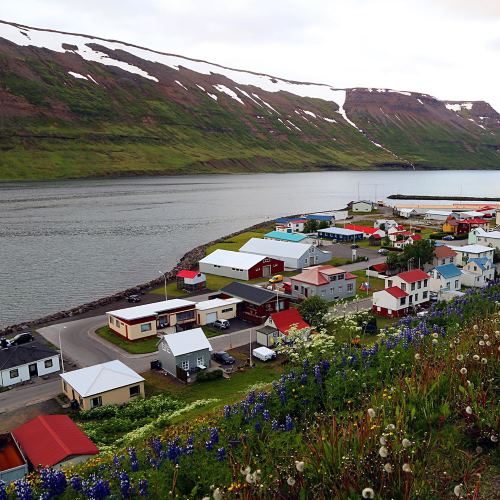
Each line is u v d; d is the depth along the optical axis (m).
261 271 75.50
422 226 128.88
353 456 8.42
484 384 10.90
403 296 53.75
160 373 40.81
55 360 41.22
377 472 7.93
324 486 7.93
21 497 10.32
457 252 75.81
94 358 44.09
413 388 10.88
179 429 18.64
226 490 9.09
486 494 7.46
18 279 76.88
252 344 46.62
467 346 13.26
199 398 35.19
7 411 34.72
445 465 8.35
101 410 33.41
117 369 37.09
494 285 29.83
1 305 64.88
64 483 10.95
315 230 116.56
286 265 81.31
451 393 10.63
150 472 11.01
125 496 9.92
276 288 66.00
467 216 132.50
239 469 9.53
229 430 12.91
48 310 63.06
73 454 22.98
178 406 33.44
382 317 53.84
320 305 48.00
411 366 13.86
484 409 9.55
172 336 41.25
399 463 7.92
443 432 9.32
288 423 11.77
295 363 20.50
